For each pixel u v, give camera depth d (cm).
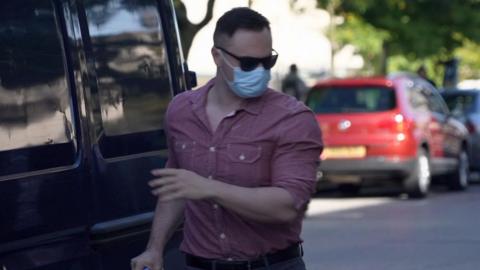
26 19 845
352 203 3156
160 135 999
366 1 4500
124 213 928
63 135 865
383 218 2736
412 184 3188
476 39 4747
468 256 2080
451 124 3512
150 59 1009
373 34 4878
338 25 5166
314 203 3164
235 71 792
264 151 802
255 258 823
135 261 844
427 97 3384
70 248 856
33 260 815
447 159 3456
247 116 806
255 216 782
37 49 852
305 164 801
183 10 2856
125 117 953
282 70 6125
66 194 858
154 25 1023
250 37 791
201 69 5922
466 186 3662
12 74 820
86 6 924
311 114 810
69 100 880
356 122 3117
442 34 4728
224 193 770
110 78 942
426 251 2150
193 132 821
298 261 842
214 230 822
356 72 6975
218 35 802
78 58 900
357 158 3117
